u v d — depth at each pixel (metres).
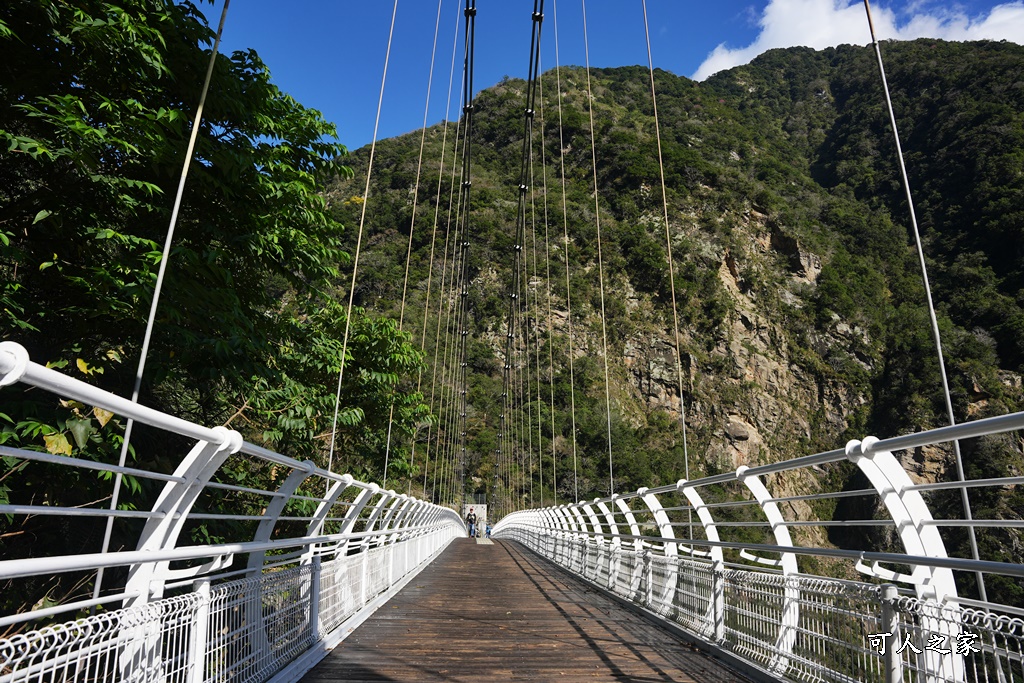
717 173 64.44
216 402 7.39
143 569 2.31
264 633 3.36
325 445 9.44
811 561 21.14
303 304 9.33
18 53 4.46
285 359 8.41
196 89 5.31
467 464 45.41
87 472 4.72
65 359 4.95
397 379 10.30
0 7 4.28
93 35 4.37
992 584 12.08
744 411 48.56
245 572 3.40
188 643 2.52
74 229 4.80
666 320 55.91
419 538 11.49
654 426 49.88
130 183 4.68
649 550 7.05
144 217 5.44
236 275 6.23
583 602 7.56
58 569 1.66
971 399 25.38
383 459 11.74
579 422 43.50
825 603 3.23
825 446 43.16
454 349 35.88
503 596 7.92
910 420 34.16
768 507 4.04
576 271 57.66
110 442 4.77
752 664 3.91
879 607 2.76
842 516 36.31
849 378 45.72
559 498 38.78
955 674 2.21
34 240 4.82
